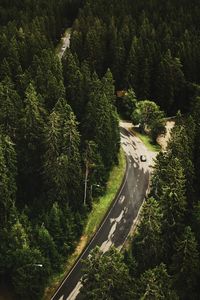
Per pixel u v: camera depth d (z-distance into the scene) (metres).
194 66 133.50
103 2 178.12
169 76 123.25
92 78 108.12
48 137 73.38
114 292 55.25
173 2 176.12
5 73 109.12
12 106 79.69
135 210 83.69
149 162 98.69
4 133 78.75
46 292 68.44
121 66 132.38
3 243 66.31
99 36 140.62
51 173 74.25
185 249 58.47
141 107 110.75
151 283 50.94
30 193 80.31
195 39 144.12
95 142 84.31
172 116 127.00
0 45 128.12
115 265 54.78
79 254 74.12
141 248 62.53
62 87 98.12
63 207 74.50
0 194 69.00
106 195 85.94
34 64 110.12
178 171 64.12
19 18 160.12
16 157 76.69
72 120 73.44
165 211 64.06
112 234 78.25
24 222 69.75
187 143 79.19
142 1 175.75
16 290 65.25
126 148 104.19
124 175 93.06
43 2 177.25
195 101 110.25
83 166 80.69
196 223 66.31
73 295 68.56
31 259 63.91
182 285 60.31
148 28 147.50
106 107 84.62
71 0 183.00
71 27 180.50
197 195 78.88
